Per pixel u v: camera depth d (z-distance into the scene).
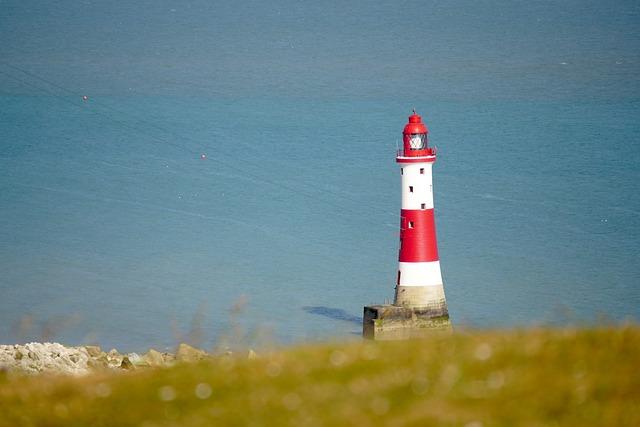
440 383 74.31
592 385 74.00
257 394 75.50
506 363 77.62
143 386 81.38
